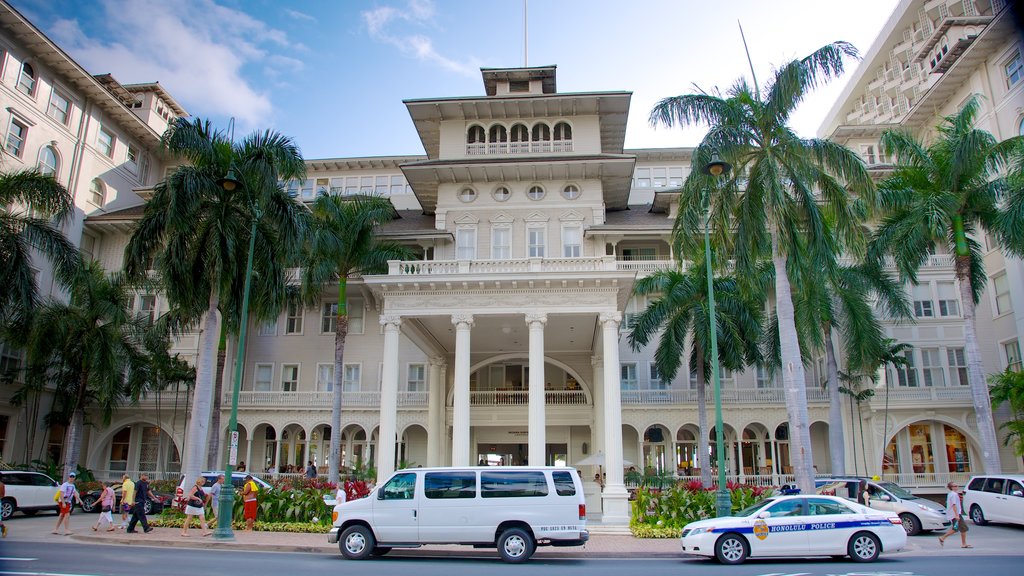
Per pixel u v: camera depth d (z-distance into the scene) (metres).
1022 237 27.16
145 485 22.16
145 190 45.00
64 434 43.19
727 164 22.91
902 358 35.47
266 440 43.69
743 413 39.41
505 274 29.25
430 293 30.02
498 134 43.69
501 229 41.62
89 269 35.62
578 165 41.03
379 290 30.30
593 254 41.34
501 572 14.33
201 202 26.72
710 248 25.28
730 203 24.70
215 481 26.92
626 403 39.84
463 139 43.22
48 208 27.50
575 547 19.64
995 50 39.47
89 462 42.16
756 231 24.25
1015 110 38.00
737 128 24.53
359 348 43.66
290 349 44.12
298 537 21.00
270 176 26.59
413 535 16.78
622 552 18.34
